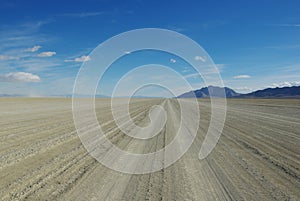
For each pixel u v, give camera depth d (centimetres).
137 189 670
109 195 630
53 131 1596
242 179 746
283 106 3928
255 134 1503
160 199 607
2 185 688
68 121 2130
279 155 1016
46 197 615
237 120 2212
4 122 2014
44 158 963
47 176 763
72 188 672
